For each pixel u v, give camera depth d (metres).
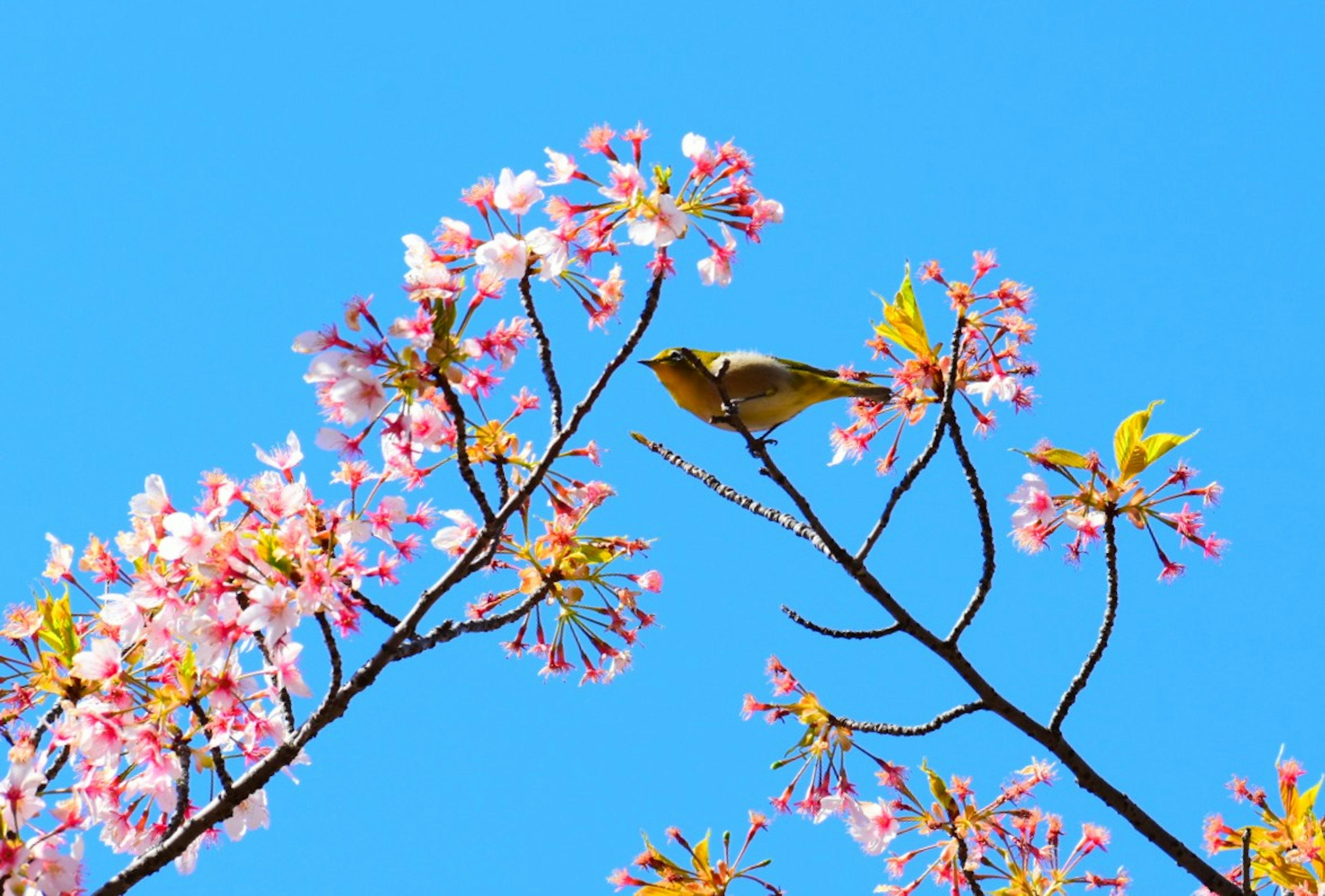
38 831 9.26
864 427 13.27
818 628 11.32
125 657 10.43
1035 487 11.53
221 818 9.53
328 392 9.82
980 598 11.23
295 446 10.33
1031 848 12.82
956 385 11.93
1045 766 13.05
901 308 12.49
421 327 9.66
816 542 11.41
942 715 11.67
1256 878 13.07
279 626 9.59
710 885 12.77
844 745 12.52
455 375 9.90
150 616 10.30
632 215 10.41
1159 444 11.30
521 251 10.02
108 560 10.73
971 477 11.15
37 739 10.39
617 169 10.47
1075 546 11.60
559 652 12.45
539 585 12.39
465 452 9.87
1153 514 11.50
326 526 10.11
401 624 9.88
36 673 10.42
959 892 12.47
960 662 11.31
